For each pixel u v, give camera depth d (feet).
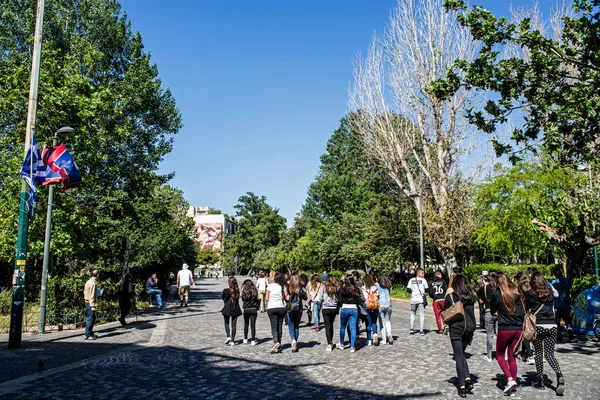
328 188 178.29
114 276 84.02
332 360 30.73
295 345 34.12
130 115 90.79
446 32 86.63
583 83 33.22
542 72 33.37
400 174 106.93
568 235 46.21
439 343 37.76
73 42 81.82
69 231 59.11
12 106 54.80
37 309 56.85
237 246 335.47
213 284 204.85
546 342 22.75
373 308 36.81
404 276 121.39
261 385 23.75
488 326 30.45
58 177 44.16
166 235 94.07
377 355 32.55
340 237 130.72
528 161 71.41
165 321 56.08
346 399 21.08
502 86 34.24
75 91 60.75
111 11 88.58
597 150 36.24
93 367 28.48
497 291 22.88
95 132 61.57
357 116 107.96
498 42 34.01
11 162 55.57
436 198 90.48
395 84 93.97
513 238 73.87
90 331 41.37
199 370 27.55
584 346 35.24
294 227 233.96
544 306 22.74
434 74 86.48
